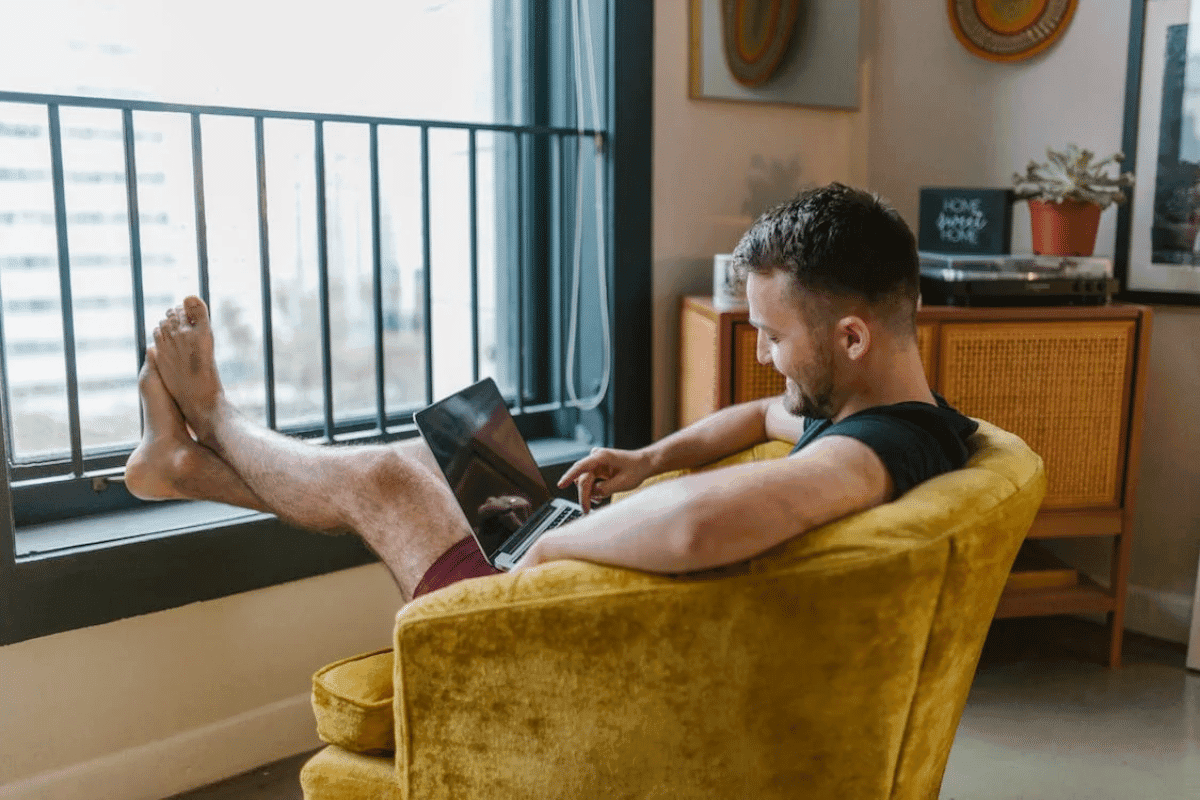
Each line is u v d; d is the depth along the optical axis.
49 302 2.04
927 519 1.02
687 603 0.99
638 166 2.54
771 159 2.85
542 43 2.62
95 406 2.12
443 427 1.58
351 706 1.20
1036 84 2.74
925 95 2.94
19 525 1.98
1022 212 2.79
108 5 2.01
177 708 1.99
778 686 1.01
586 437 2.69
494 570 1.54
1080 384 2.40
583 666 1.04
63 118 1.99
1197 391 2.58
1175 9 2.48
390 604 2.28
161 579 1.91
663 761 1.06
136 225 1.94
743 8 2.65
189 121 2.13
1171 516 2.66
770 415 1.72
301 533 2.09
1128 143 2.59
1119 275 2.66
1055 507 2.44
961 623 1.10
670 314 2.69
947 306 2.40
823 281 1.18
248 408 2.31
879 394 1.23
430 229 2.44
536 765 1.10
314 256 2.35
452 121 2.36
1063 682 2.45
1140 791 1.99
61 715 1.85
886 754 1.08
